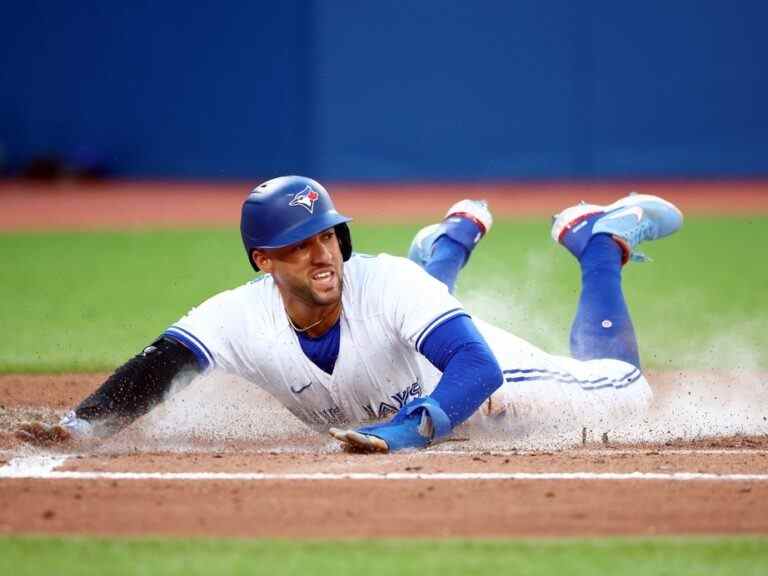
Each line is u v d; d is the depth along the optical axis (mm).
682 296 42844
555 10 83625
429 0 84750
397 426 18734
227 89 89812
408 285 19172
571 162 84688
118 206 80438
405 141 86125
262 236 18562
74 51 92312
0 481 17406
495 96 84812
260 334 19578
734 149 83375
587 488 16750
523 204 75312
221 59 89625
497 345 21594
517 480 17172
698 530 14906
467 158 85688
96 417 19609
